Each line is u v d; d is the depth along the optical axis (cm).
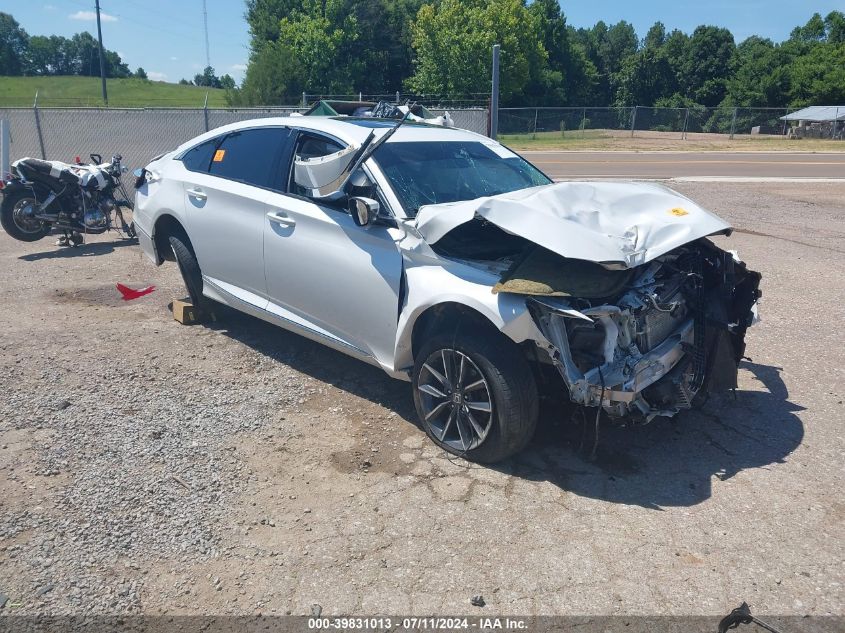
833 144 3578
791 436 423
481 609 283
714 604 286
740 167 2281
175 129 1355
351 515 343
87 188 913
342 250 436
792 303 686
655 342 381
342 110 689
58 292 716
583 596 290
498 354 361
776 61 6372
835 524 337
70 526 332
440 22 4969
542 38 6762
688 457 399
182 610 283
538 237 347
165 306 670
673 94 7662
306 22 4997
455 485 368
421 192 434
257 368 520
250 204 502
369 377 505
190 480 371
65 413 445
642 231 368
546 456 398
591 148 3331
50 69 11188
